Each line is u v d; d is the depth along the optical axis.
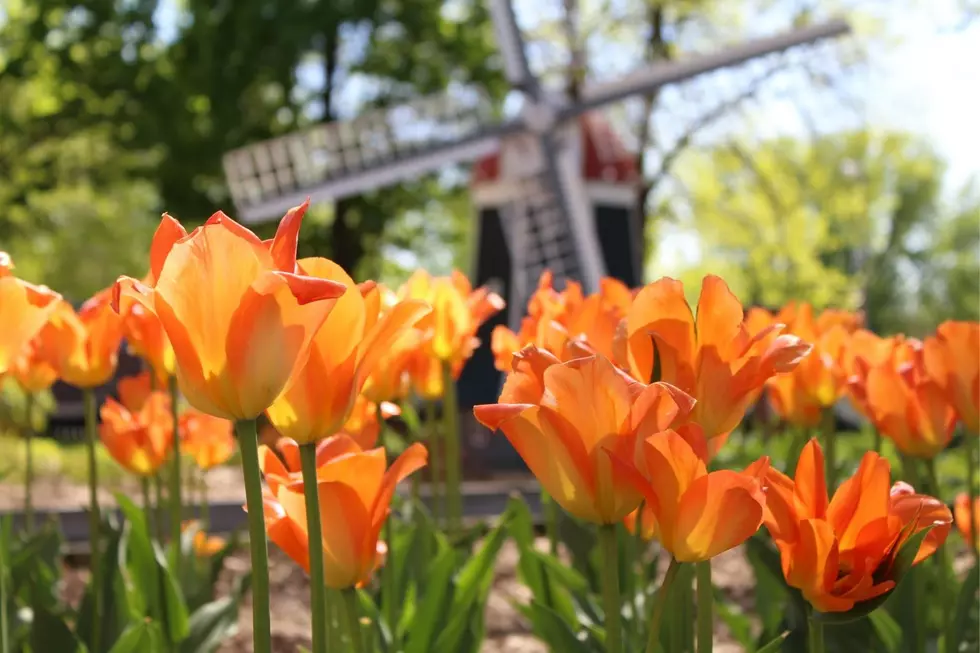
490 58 26.73
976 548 2.71
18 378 3.38
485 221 21.00
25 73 25.17
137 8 24.45
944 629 2.39
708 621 1.61
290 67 23.67
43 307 1.66
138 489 10.46
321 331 1.29
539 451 1.31
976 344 2.22
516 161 20.09
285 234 1.23
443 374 3.34
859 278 31.91
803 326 3.17
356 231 26.47
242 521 7.42
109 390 11.45
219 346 1.17
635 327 1.47
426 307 1.34
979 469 6.09
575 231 19.59
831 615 1.46
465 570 2.44
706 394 1.46
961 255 55.06
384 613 2.46
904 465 2.42
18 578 2.94
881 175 30.09
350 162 20.06
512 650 4.25
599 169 21.19
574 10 21.03
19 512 7.51
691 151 26.00
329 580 1.52
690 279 35.09
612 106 21.98
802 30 20.14
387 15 24.94
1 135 26.56
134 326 2.64
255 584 1.22
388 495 1.53
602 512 1.32
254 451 1.21
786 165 27.72
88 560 6.24
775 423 7.40
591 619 2.81
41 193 28.31
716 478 1.25
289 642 4.41
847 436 7.87
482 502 8.70
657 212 28.20
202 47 23.31
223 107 23.53
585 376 1.28
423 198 26.72
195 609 2.92
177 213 25.66
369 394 2.40
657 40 23.84
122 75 24.31
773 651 1.69
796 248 28.56
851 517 1.45
